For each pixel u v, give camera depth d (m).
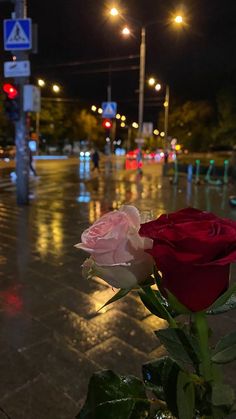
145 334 3.93
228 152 41.50
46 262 6.18
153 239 0.87
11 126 53.19
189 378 0.98
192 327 1.04
